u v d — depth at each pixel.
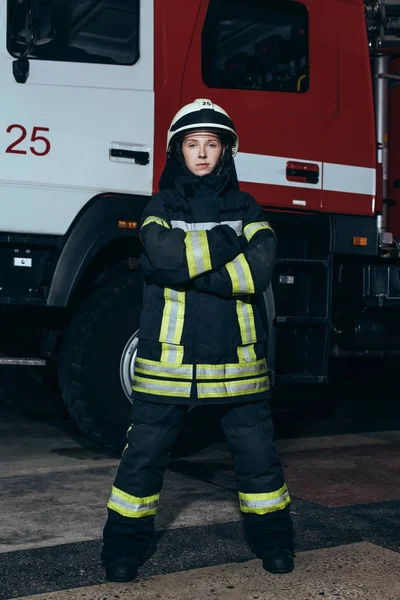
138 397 2.64
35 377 5.54
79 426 4.37
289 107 4.74
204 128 2.68
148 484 2.65
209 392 2.61
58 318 4.54
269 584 2.62
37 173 4.10
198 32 4.48
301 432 5.40
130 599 2.50
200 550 2.95
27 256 4.17
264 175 4.66
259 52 4.68
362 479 4.05
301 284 4.89
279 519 2.73
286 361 4.82
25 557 2.87
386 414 6.29
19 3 4.04
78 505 3.50
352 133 4.96
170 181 2.86
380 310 5.55
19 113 4.08
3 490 3.73
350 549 2.98
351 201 4.96
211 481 3.96
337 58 4.93
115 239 4.29
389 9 5.55
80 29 4.23
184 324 2.61
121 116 4.27
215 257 2.53
